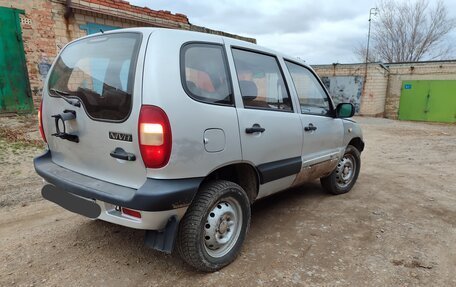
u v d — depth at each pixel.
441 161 7.60
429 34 31.27
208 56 2.62
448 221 3.89
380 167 6.82
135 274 2.62
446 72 19.06
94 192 2.34
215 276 2.62
